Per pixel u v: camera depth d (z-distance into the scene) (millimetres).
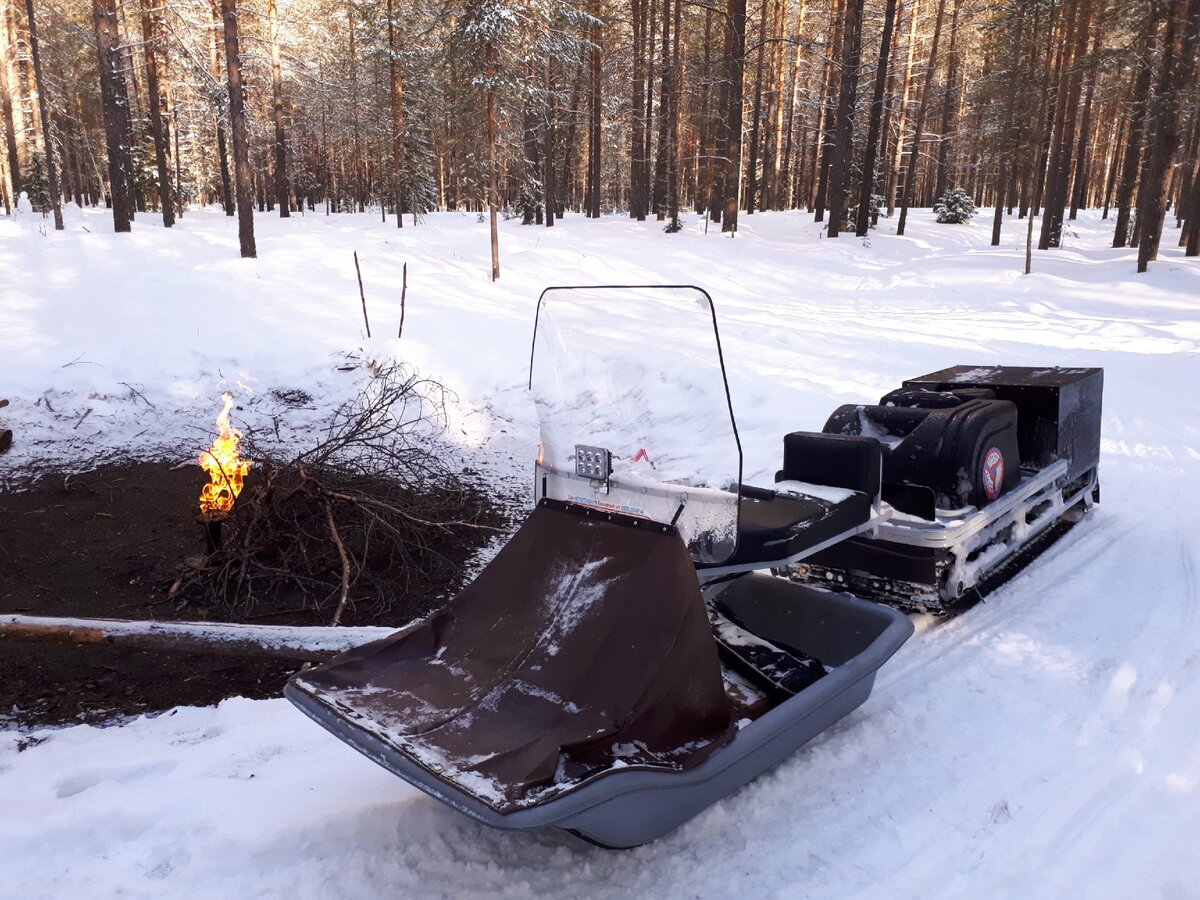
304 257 20344
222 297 14922
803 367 11109
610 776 2295
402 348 11383
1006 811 2945
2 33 32312
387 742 2361
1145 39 24719
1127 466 7375
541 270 21547
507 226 32156
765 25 39062
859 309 19312
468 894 2605
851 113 31469
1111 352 13305
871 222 36969
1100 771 3158
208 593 5625
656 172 40625
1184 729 3406
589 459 3137
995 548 4777
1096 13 27594
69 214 34000
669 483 2957
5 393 9625
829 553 4645
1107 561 5250
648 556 2764
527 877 2678
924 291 22125
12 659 4797
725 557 2859
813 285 23641
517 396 10391
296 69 41250
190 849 2842
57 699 4363
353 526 6324
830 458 4086
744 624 3908
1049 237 31312
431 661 2846
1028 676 3891
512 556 3084
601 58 36688
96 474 8164
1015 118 30391
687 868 2703
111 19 22047
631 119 37281
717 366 2842
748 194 44875
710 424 2854
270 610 5473
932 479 4465
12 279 15625
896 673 3977
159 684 4539
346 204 64438
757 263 25609
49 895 2643
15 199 33844
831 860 2723
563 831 2916
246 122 19859
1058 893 2541
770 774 3188
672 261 24562
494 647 2850
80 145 45469
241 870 2736
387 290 16875
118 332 11875
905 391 5266
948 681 3873
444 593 5777
